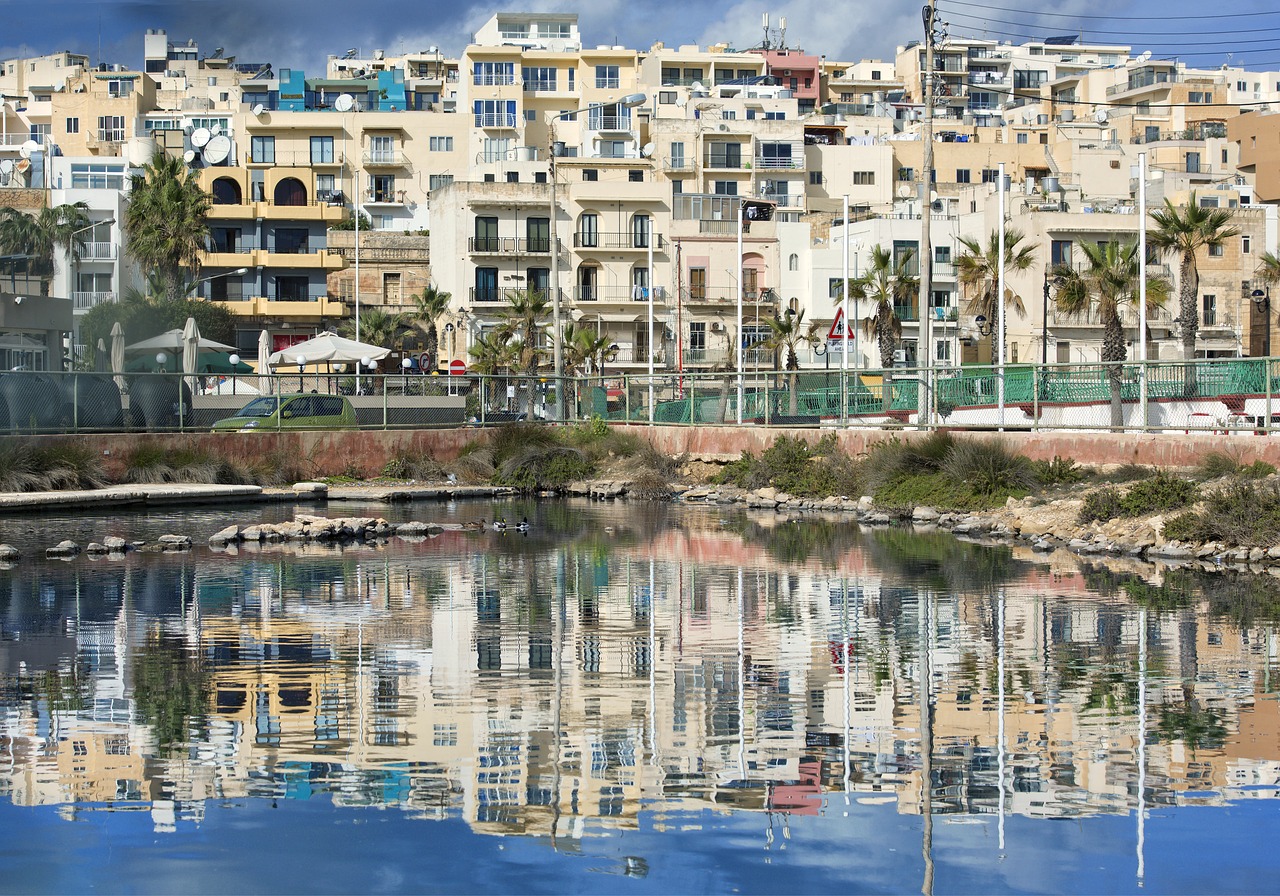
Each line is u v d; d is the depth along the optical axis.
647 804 11.92
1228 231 66.06
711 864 10.65
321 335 58.00
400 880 10.27
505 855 10.77
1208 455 31.62
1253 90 161.50
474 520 34.84
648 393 51.31
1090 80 154.62
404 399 51.25
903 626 19.38
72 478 38.00
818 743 13.60
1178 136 122.50
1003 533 31.55
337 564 25.69
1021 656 17.34
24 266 83.19
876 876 10.44
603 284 95.00
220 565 25.41
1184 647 17.92
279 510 36.88
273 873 10.38
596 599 21.72
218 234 96.62
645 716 14.47
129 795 12.07
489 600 21.53
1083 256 85.44
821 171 112.00
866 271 85.94
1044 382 39.22
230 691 15.42
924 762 13.05
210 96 140.50
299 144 113.62
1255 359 33.62
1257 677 16.20
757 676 16.25
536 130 122.62
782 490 41.38
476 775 12.62
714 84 124.25
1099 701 15.12
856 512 37.59
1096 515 30.42
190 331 51.72
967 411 41.09
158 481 40.12
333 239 98.00
